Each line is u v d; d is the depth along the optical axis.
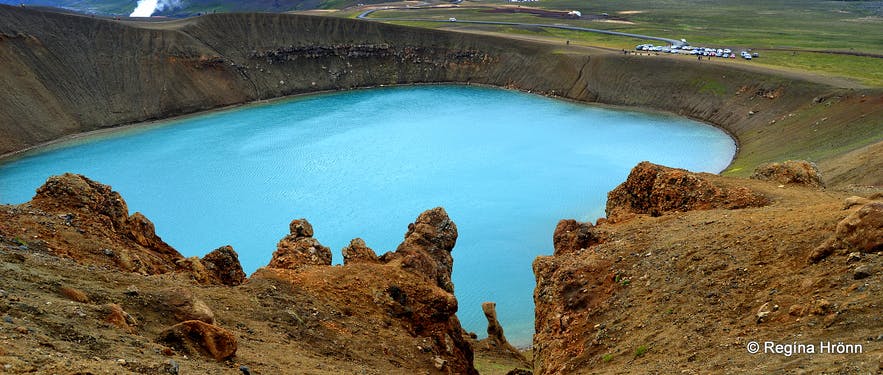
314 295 34.72
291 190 112.44
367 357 30.39
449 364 36.56
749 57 182.38
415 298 38.97
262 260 85.38
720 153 127.56
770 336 22.08
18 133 141.88
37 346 16.97
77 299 22.55
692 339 24.72
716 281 28.41
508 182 114.94
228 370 21.11
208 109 179.88
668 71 173.62
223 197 109.12
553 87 191.75
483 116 166.75
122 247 33.81
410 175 120.00
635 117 161.00
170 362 18.56
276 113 174.88
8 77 151.62
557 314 34.22
